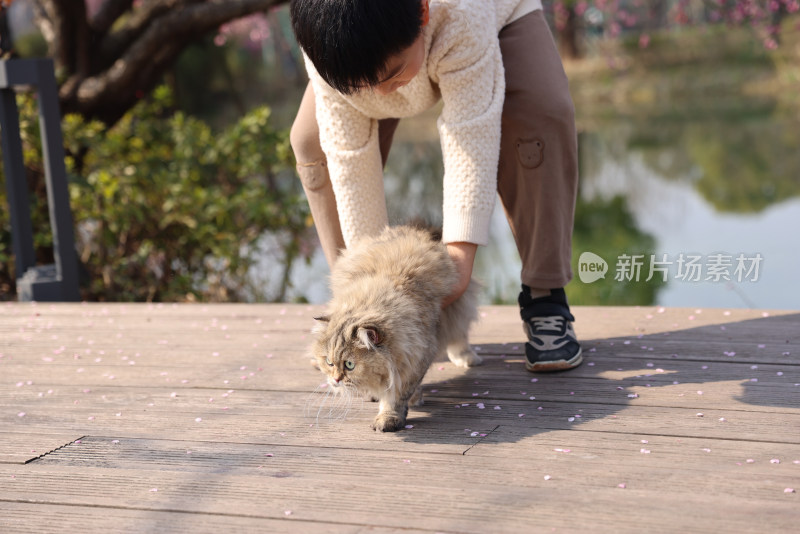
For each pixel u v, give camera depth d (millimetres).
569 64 18656
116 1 6215
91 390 2443
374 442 1926
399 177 9109
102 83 5910
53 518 1601
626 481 1631
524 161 2234
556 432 1925
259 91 20219
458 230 2078
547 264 2324
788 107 13117
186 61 14688
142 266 5168
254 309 3398
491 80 2039
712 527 1430
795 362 2352
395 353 1900
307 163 2439
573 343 2406
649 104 15242
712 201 7043
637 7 18219
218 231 5254
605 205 7105
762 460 1699
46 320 3340
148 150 5750
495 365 2506
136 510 1622
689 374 2303
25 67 3809
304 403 2248
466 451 1837
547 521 1482
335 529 1499
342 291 2066
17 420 2195
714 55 16875
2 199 4883
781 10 9797
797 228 5816
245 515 1574
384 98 2098
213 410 2223
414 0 1737
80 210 5059
